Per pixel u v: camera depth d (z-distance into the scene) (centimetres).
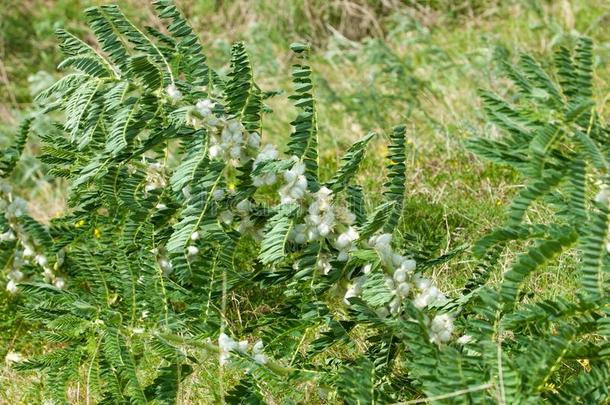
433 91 693
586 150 257
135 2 1047
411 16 886
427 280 295
